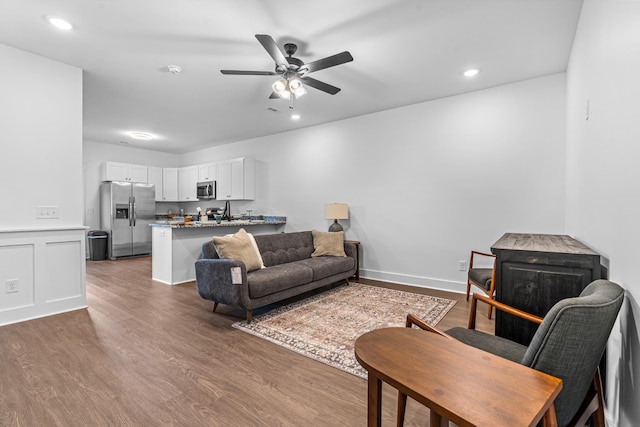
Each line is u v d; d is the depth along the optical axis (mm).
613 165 1418
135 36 2562
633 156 1169
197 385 1820
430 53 2820
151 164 7480
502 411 677
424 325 1328
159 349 2275
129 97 3926
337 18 2309
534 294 1649
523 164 3439
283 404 1656
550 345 903
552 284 1611
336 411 1604
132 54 2863
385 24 2381
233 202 6582
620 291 1035
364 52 2807
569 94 2887
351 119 4801
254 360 2127
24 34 2537
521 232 3457
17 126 2789
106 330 2619
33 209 2887
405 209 4281
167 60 2973
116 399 1678
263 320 2875
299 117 4793
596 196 1742
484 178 3680
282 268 3369
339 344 2369
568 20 2305
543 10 2195
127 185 6539
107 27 2436
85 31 2490
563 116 3215
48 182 2971
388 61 2973
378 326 2732
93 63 3037
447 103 3920
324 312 3096
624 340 1240
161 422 1504
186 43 2674
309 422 1521
